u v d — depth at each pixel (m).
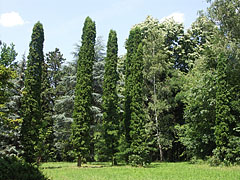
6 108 19.97
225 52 20.78
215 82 21.27
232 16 21.09
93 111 25.88
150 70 28.56
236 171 15.91
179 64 33.09
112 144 21.64
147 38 30.55
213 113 21.81
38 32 20.05
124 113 23.17
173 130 27.72
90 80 20.97
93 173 15.30
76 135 20.12
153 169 17.94
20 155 18.95
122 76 29.95
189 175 14.38
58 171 16.59
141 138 20.67
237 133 20.19
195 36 33.03
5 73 15.62
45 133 28.16
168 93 28.42
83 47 21.25
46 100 32.38
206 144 22.84
